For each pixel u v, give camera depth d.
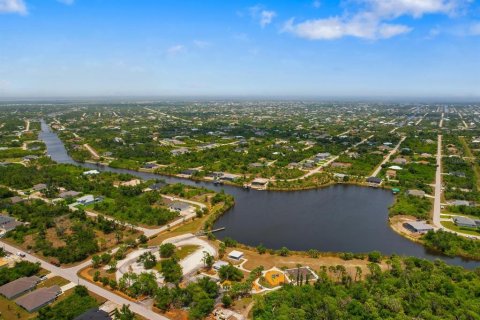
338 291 133.38
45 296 130.12
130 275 141.12
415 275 142.38
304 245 186.75
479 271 148.88
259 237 196.25
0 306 127.62
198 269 155.00
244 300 132.50
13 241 182.12
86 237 181.12
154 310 126.00
